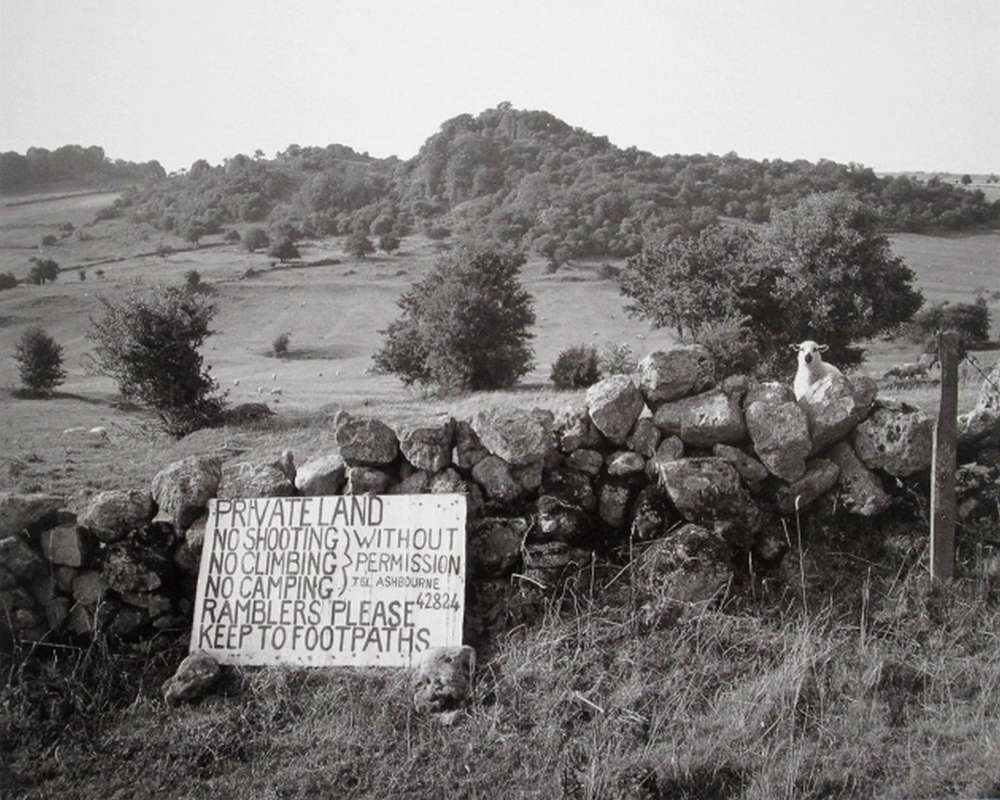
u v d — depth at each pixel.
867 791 5.68
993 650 6.92
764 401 8.08
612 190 156.25
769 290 40.66
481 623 7.52
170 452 20.84
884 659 6.79
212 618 7.72
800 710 6.41
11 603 7.61
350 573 7.69
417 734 6.50
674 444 8.10
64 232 172.88
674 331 73.38
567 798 5.71
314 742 6.54
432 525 7.71
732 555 7.73
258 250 156.88
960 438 8.24
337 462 8.29
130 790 6.19
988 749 5.86
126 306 30.38
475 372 42.31
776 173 159.88
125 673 7.35
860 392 8.08
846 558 7.82
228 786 6.14
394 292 112.38
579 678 6.85
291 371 65.00
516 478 8.05
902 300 43.75
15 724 6.78
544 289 105.00
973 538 7.85
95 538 8.00
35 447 22.33
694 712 6.52
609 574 7.73
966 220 101.25
